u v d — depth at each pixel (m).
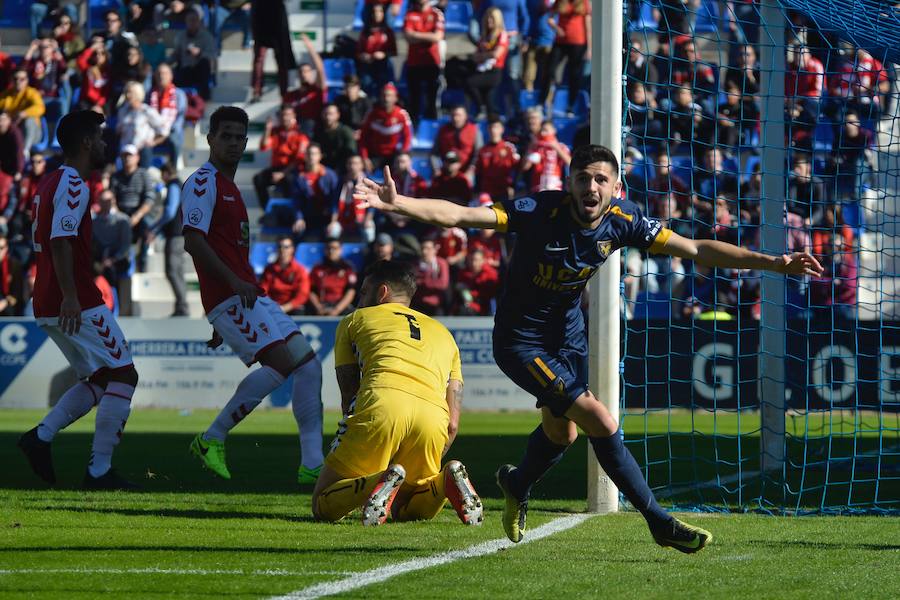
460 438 29.05
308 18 55.22
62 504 15.79
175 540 12.65
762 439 21.59
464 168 44.47
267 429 31.95
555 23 48.31
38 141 48.75
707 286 40.91
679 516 15.95
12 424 33.59
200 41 51.47
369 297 15.11
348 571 10.80
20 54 54.19
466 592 9.85
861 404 33.28
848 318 34.53
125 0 53.34
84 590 9.83
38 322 18.08
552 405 11.88
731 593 9.96
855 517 16.02
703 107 41.72
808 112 37.97
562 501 17.31
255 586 10.03
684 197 39.94
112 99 49.75
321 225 44.81
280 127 46.78
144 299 46.06
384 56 49.12
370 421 13.90
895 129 39.44
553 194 11.73
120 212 44.62
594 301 16.17
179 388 40.62
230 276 17.45
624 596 9.77
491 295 40.66
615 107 16.50
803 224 37.75
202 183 17.69
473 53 49.22
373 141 45.94
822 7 20.91
